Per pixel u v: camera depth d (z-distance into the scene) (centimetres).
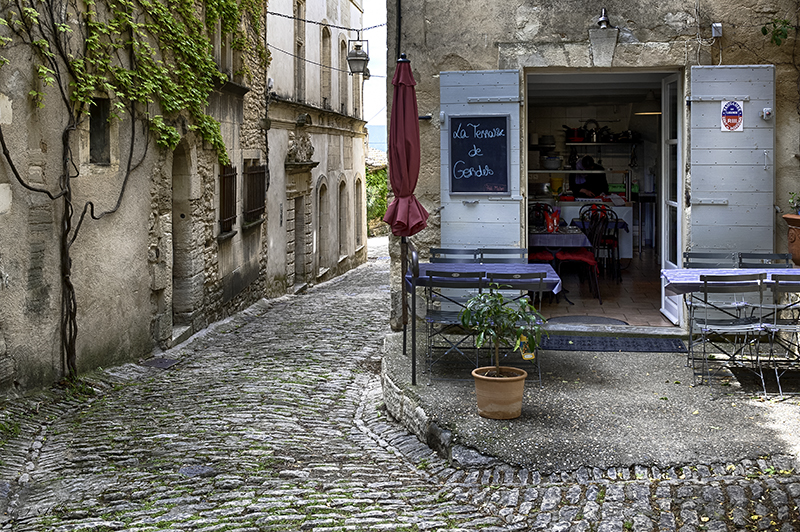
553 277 688
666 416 589
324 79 2148
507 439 551
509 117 836
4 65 679
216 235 1264
